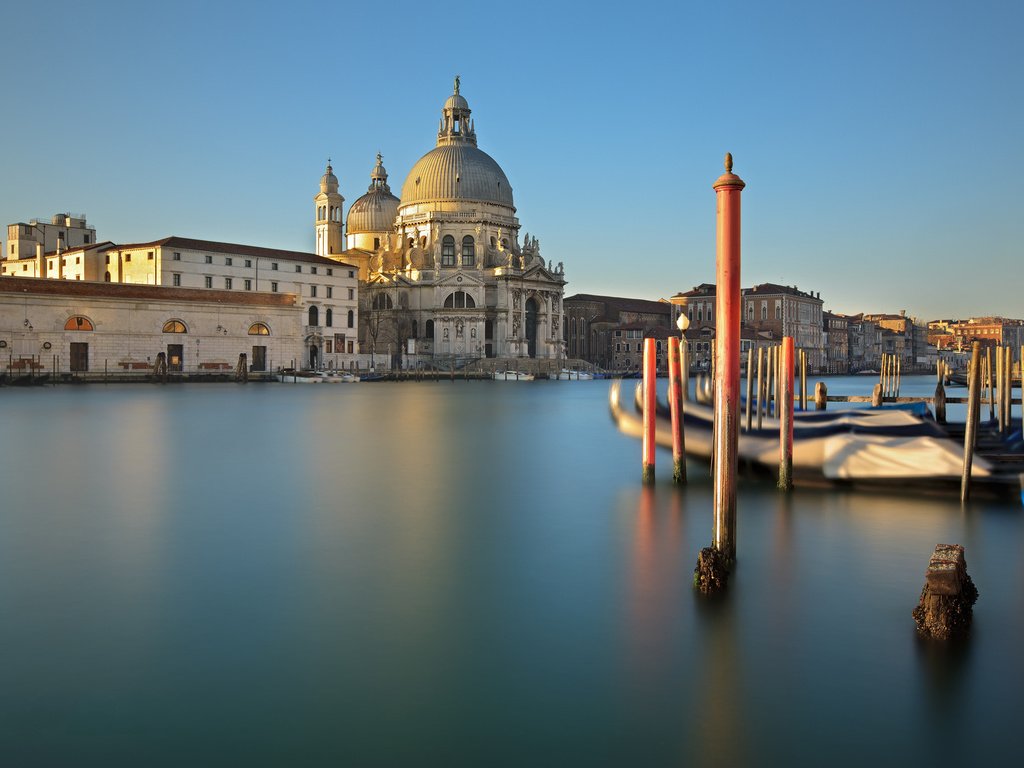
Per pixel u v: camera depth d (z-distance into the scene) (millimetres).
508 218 173875
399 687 10984
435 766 9086
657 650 12258
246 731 9789
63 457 33031
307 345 136125
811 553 17656
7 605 14164
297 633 12875
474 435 44000
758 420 28844
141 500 23812
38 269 131625
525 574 16156
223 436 41844
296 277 134375
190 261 120438
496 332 160250
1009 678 11297
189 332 107688
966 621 13070
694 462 30156
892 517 21156
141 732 9766
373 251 177875
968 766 9164
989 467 23922
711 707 10453
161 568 16500
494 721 10055
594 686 11055
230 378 111750
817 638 12734
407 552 17828
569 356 198625
